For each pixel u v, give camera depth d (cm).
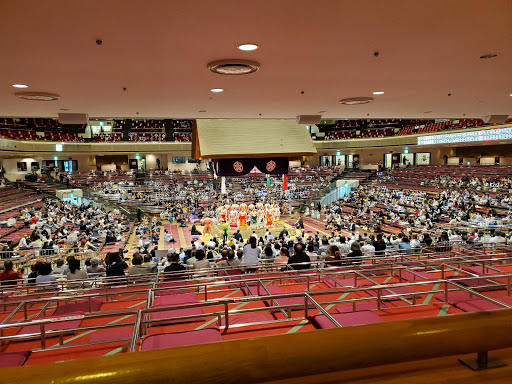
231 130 2038
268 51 393
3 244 1530
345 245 1077
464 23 323
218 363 84
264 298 379
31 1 261
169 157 4469
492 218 1812
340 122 4909
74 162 4312
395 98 697
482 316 104
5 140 2906
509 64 462
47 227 1953
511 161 3534
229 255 707
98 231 2059
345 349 91
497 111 909
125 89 566
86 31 323
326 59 427
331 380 113
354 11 293
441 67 473
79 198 3138
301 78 518
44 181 3453
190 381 82
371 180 4003
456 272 629
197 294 551
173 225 2648
